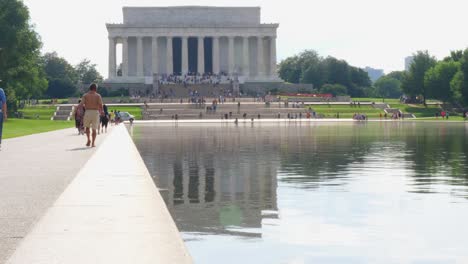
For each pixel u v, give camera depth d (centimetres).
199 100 19150
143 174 2180
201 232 1783
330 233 1759
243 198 2464
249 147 5566
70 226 1237
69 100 19938
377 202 2323
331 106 19188
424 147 5534
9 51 12900
